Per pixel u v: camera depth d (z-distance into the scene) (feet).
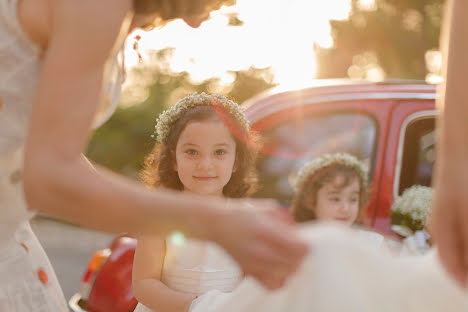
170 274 7.02
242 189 8.10
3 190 3.62
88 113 2.59
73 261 26.13
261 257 2.27
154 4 3.37
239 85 52.95
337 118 11.91
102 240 32.04
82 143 2.60
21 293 3.97
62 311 4.33
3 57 3.15
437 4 57.41
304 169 10.16
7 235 3.92
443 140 2.30
